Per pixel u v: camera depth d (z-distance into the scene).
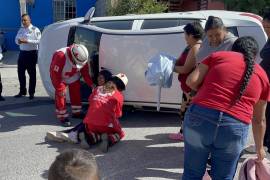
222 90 3.32
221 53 3.44
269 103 4.79
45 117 7.25
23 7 17.58
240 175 3.65
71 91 6.89
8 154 5.44
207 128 3.33
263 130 3.58
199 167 3.54
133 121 6.94
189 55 4.87
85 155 1.71
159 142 5.91
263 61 4.80
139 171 4.92
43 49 7.37
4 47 18.42
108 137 5.60
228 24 6.30
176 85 6.43
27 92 9.46
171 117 7.18
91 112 5.60
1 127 6.63
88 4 20.19
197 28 4.75
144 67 6.55
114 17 6.95
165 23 6.55
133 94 6.70
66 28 7.11
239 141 3.37
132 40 6.59
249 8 11.90
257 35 6.23
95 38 6.84
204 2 15.04
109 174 4.82
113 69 6.73
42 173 4.88
